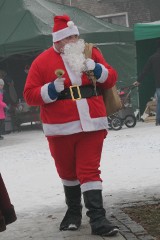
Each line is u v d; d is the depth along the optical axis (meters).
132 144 13.38
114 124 17.97
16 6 20.12
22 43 18.98
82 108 5.72
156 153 11.58
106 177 9.23
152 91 21.19
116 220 6.17
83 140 5.77
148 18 34.09
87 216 6.16
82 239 5.60
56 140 5.87
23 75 23.16
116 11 34.47
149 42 20.86
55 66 5.82
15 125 20.77
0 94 18.44
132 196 7.52
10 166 11.61
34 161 12.01
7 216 5.28
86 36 20.16
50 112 5.81
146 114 20.28
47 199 7.90
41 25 19.27
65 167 6.00
